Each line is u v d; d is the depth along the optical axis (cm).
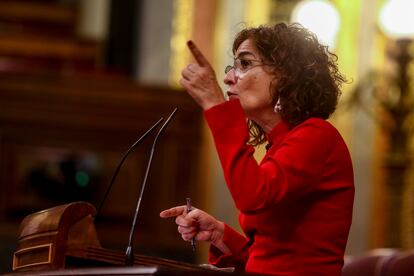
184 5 1806
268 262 576
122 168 1608
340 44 1775
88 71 1858
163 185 1627
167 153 1634
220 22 1786
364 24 1788
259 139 663
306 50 600
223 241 645
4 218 1565
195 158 1645
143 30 1838
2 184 1577
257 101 595
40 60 1952
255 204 539
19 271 607
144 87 1627
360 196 1745
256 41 599
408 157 1734
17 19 2155
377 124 1753
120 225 1588
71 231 609
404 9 1725
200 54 563
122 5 1917
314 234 571
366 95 1762
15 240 1556
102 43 1975
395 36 1730
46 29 2153
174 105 1634
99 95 1616
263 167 555
